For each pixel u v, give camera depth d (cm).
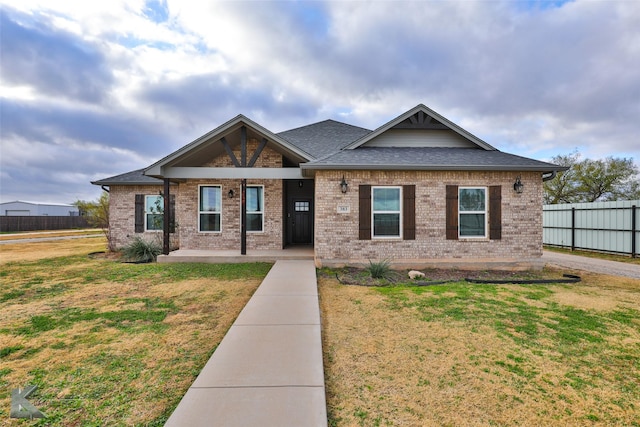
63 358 368
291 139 1339
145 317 506
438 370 342
